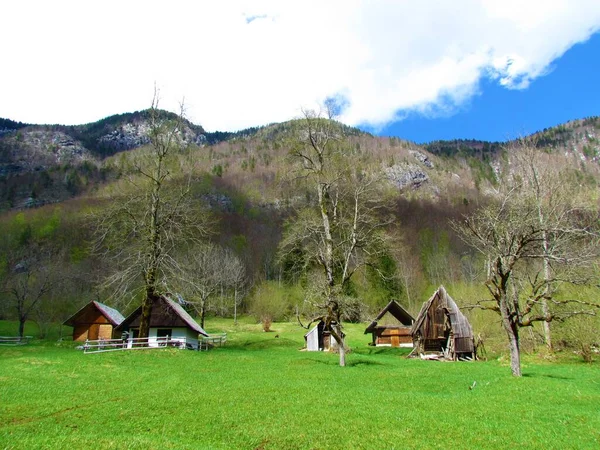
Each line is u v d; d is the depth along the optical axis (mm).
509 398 19812
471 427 15070
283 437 13930
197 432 14422
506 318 27250
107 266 73938
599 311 36219
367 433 14367
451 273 103625
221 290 89312
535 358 38500
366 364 33906
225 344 54656
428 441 13656
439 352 45156
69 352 36094
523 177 39250
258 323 90500
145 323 40688
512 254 27297
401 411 17156
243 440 13703
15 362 28766
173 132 44375
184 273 41531
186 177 47812
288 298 96438
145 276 40469
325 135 38375
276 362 33500
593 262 32625
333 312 33750
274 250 122188
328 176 37969
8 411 16828
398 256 94250
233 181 193625
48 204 150000
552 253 30859
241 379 24625
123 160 67312
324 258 35844
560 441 13680
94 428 14703
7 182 178750
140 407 17484
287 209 144250
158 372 26719
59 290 77500
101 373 25797
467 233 33625
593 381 25453
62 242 104438
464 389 22719
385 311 59438
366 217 40125
